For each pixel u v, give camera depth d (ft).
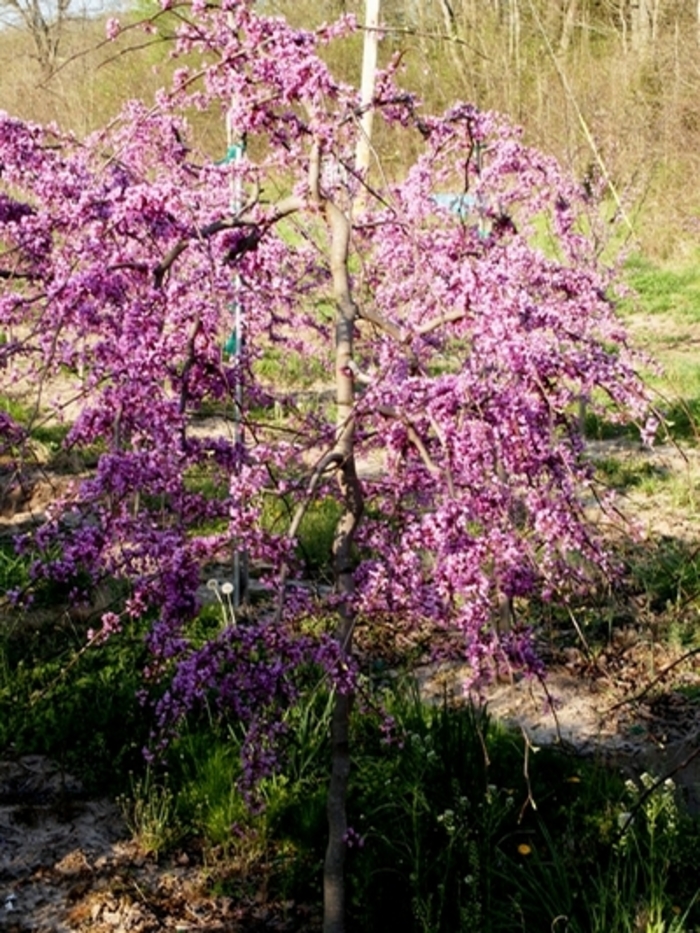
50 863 15.58
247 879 15.23
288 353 41.86
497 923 13.70
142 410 12.34
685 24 78.18
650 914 13.07
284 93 11.78
